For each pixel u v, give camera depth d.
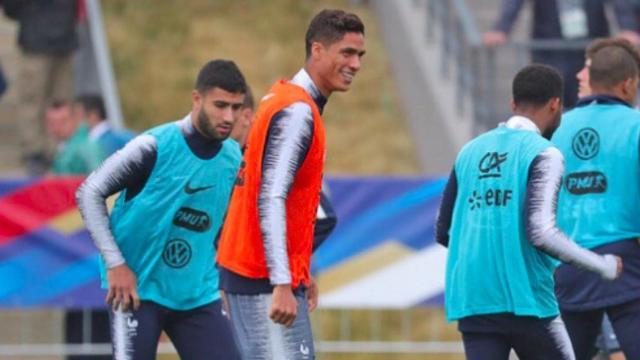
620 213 26.25
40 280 34.12
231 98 24.52
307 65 22.92
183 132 24.80
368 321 38.19
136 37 56.84
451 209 24.80
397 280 34.62
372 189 34.56
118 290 24.72
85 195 24.52
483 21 51.75
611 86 26.56
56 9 46.16
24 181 33.97
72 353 34.56
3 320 37.47
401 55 52.84
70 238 34.16
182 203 24.94
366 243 34.62
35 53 46.16
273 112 22.45
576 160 26.55
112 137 36.69
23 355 36.16
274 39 56.84
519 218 23.75
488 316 24.06
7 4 46.34
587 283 26.45
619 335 26.47
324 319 37.72
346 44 22.66
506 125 24.30
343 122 52.06
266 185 22.30
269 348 23.12
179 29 57.44
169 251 25.12
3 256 34.03
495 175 23.91
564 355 24.14
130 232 24.94
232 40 56.72
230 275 23.33
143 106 52.75
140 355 25.11
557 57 42.19
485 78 46.88
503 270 23.83
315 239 26.17
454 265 24.44
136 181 24.75
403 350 37.56
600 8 42.44
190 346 25.52
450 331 38.50
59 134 38.09
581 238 26.42
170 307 25.33
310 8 59.12
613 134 26.27
